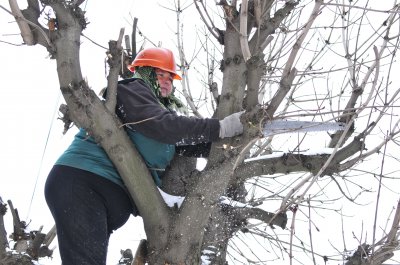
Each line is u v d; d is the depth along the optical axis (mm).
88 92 2820
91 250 2865
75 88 2785
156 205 2975
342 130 3268
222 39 3322
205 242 3398
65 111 3121
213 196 2947
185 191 3307
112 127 2873
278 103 2773
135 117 2973
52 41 2807
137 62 3451
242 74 3096
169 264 2943
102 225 2938
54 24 2820
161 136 2941
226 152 2891
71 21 2818
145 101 3027
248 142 2852
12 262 3066
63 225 2893
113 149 2885
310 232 2973
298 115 2777
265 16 3309
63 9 2795
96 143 3041
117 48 2850
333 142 3705
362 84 3346
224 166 2916
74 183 2939
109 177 3008
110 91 2900
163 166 3273
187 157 3537
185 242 2953
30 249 3377
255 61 2762
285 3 3361
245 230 3984
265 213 3678
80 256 2846
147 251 3061
